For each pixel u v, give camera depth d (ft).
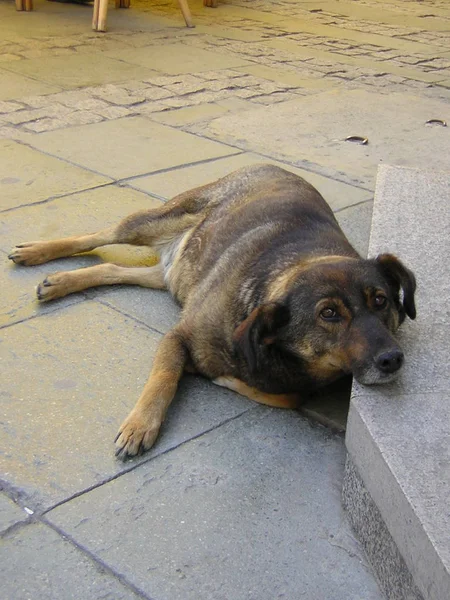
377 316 4.28
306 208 5.23
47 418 4.50
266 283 4.61
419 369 4.30
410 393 4.11
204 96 10.16
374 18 16.62
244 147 8.48
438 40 14.73
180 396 4.76
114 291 5.75
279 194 5.41
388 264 4.43
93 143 8.27
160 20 14.62
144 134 8.66
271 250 4.85
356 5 18.11
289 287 4.37
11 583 3.61
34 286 5.73
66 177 7.41
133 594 3.60
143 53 12.09
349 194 7.45
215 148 8.39
